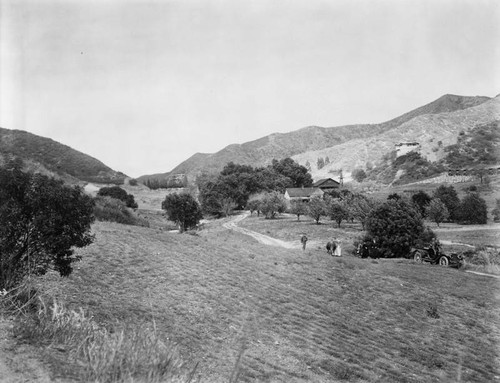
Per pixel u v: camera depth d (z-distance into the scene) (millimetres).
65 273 10273
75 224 10031
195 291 15203
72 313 7754
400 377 10586
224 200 104688
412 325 15000
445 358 12164
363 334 13570
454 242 37500
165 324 11344
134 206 84812
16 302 7691
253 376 8969
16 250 9258
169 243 23609
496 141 146625
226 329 12023
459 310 16812
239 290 16219
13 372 5070
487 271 24609
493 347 13219
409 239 31016
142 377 5316
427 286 19844
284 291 17219
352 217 58125
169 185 161250
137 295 13562
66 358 5750
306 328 13383
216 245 25547
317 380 9602
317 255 26281
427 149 171500
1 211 9023
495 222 52031
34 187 9539
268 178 127188
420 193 56281
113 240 21375
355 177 189250
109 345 5797
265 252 25188
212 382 7559
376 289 19203
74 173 118312
